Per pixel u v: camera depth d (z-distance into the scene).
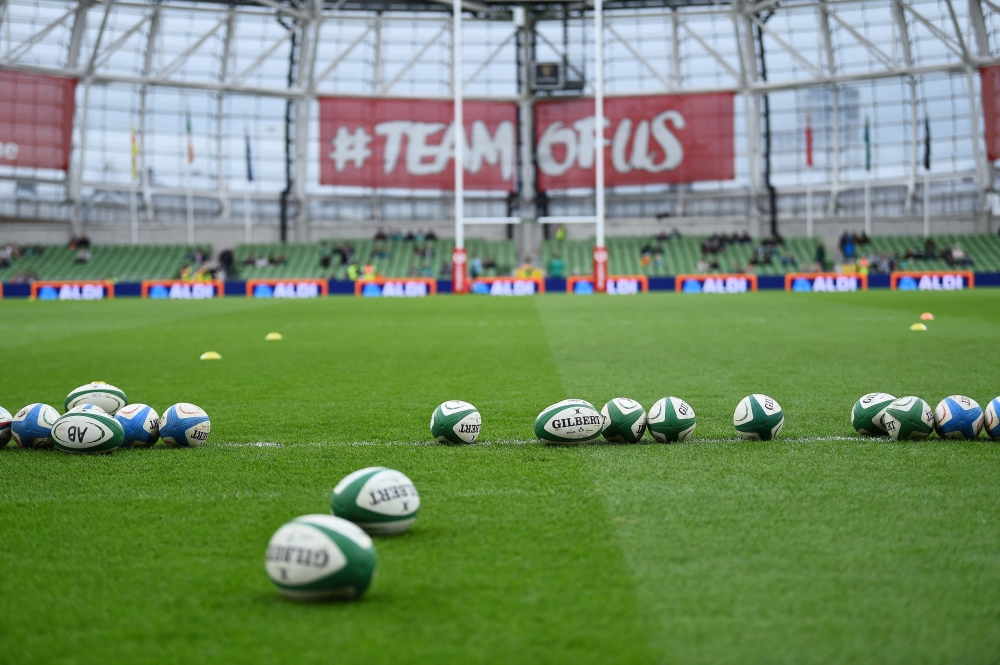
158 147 48.06
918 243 46.19
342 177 47.22
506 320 21.67
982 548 4.04
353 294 41.78
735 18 44.47
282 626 3.23
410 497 4.34
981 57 42.94
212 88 45.56
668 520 4.52
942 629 3.16
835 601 3.42
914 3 44.34
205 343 16.14
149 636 3.18
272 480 5.59
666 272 46.12
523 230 49.41
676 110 46.22
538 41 47.03
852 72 46.41
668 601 3.43
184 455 6.36
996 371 10.78
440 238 49.78
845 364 11.69
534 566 3.84
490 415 8.06
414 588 3.59
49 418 6.57
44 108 43.50
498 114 47.19
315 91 46.69
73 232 47.72
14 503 5.05
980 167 45.69
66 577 3.81
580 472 5.62
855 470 5.60
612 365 11.91
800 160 48.44
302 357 13.57
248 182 44.31
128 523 4.64
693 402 8.65
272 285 41.94
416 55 45.50
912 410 6.54
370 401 9.07
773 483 5.27
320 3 43.47
